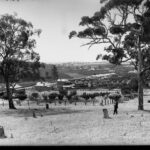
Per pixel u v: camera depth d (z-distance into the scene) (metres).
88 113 42.16
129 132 23.95
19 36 57.41
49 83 145.00
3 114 49.94
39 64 59.47
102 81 151.88
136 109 45.16
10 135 25.75
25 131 27.91
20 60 58.91
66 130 26.64
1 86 123.19
